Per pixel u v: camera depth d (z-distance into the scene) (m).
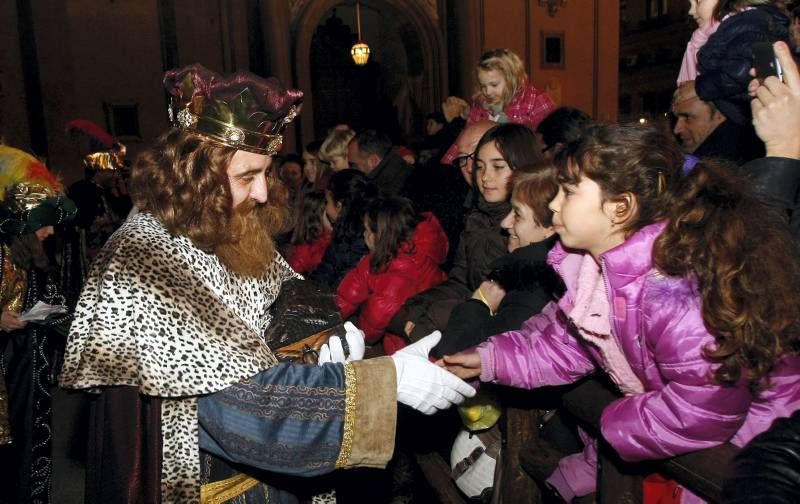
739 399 1.12
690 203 1.14
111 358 1.12
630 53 21.05
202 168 1.22
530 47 12.82
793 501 0.72
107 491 1.18
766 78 1.39
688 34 18.72
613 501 1.39
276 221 1.46
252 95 1.21
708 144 1.90
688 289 1.12
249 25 12.27
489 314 1.90
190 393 1.14
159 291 1.16
